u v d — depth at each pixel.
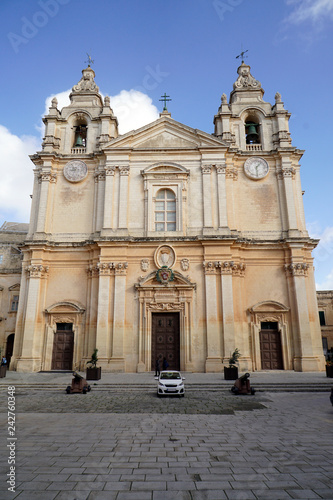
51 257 27.41
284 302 26.30
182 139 29.30
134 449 8.61
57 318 26.36
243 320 25.88
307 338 24.94
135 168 28.64
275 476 6.91
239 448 8.68
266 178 28.89
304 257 27.05
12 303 30.73
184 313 25.20
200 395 16.83
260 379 20.50
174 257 26.19
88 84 32.50
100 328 24.86
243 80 32.06
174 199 27.97
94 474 7.00
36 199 28.94
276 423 11.23
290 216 27.50
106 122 30.22
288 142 29.36
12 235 34.72
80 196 28.83
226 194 28.05
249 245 27.12
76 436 9.73
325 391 17.89
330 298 38.59
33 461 7.74
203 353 24.66
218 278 25.83
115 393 17.44
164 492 6.18
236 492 6.19
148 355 24.59
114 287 25.70
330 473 7.06
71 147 30.55
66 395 16.94
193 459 7.89
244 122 30.78
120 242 26.20
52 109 30.88
